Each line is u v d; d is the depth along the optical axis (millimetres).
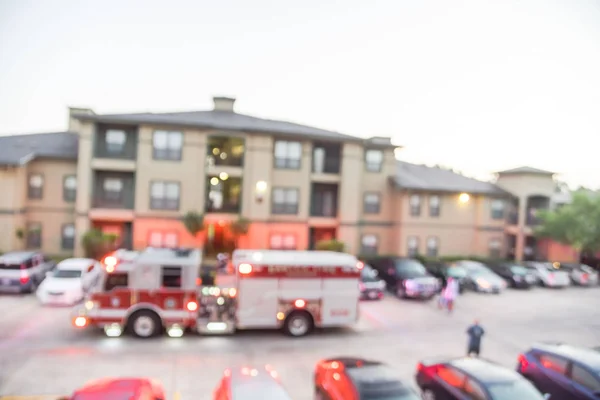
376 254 31203
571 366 9797
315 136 27500
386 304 20172
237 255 14914
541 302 22516
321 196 30406
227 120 27938
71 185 26828
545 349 10617
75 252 25312
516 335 16422
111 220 26578
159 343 13289
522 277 26078
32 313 15883
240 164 28234
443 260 30906
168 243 26078
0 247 24547
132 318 13578
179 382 10617
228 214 26469
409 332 15906
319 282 14648
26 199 26266
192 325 13797
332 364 9547
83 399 7637
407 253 31047
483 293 24156
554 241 32844
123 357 12016
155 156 25781
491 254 33344
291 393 10344
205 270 20219
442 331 16266
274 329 15445
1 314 15656
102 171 26516
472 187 33125
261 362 12195
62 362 11500
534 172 32844
